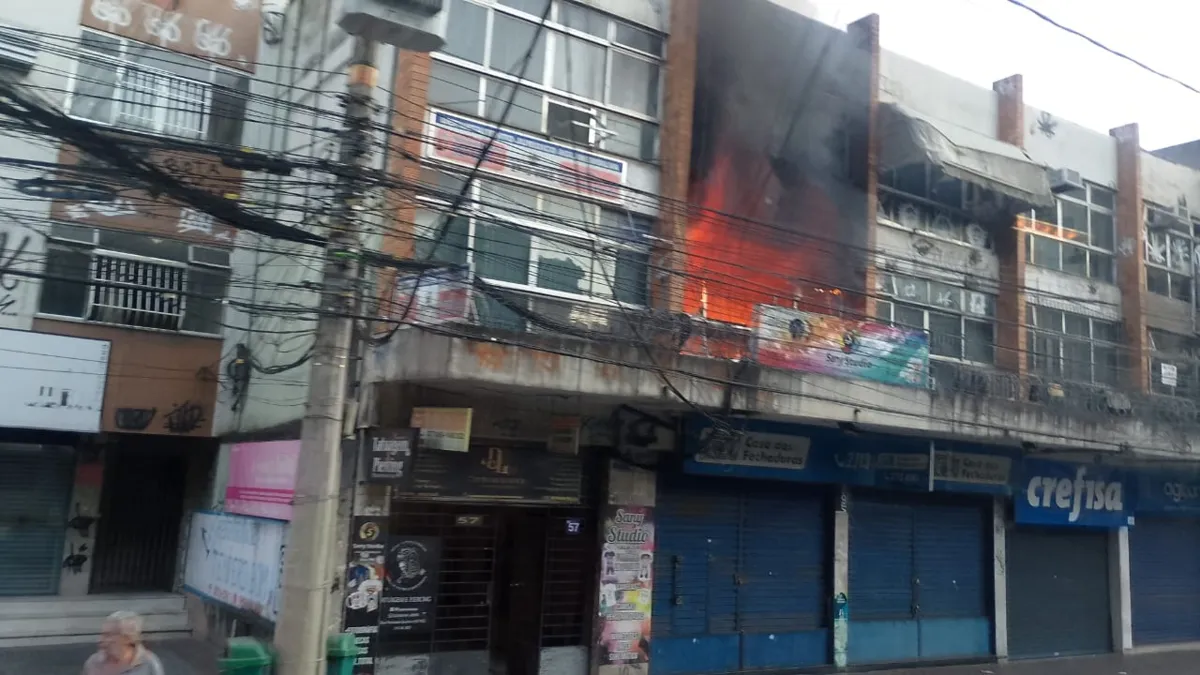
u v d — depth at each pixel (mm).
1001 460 13281
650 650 10492
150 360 11578
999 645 13711
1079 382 14586
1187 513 16266
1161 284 17500
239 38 12062
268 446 9969
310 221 7445
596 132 10984
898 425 10453
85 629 11000
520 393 9273
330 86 10008
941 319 14250
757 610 11609
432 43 6145
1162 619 16234
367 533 8828
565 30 10883
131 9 11477
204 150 6223
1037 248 15859
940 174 14383
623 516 10352
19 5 10852
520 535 10375
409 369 8289
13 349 10695
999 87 15859
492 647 10055
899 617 12859
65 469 12016
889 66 14336
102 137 5789
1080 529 15320
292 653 5723
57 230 11023
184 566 12664
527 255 10102
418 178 9336
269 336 10828
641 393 8758
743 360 9375
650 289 10828
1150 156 17828
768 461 11219
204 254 11883
